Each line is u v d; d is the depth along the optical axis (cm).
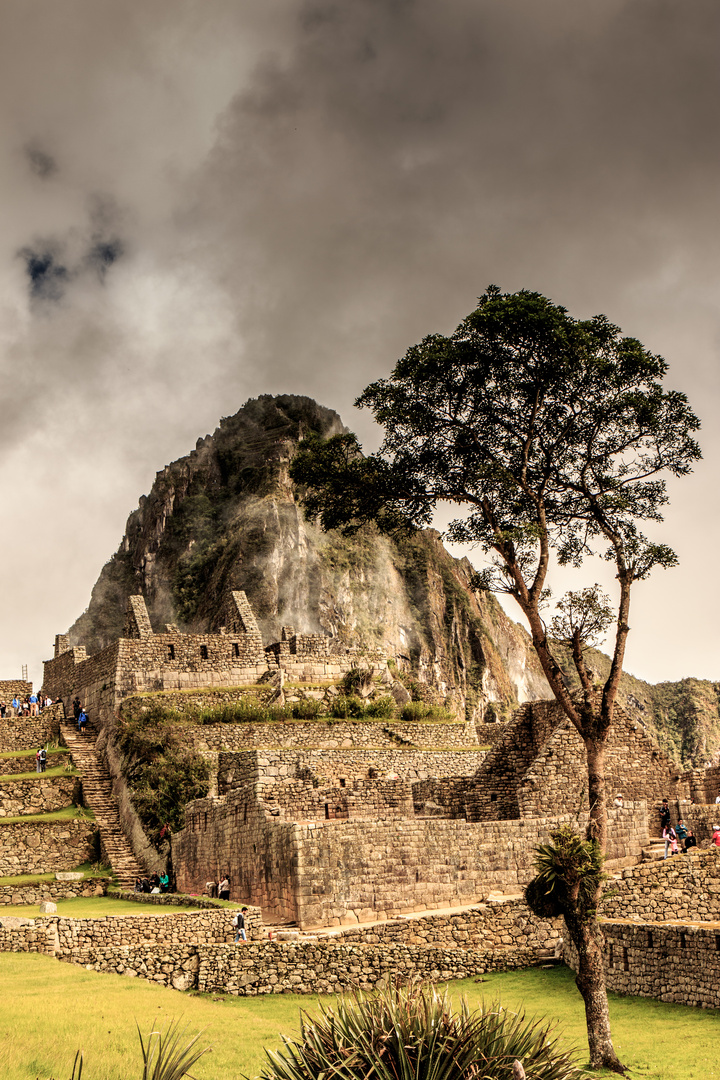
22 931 2894
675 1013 2330
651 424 2808
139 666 5997
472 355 2847
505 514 2883
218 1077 1778
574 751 3625
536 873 3262
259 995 2722
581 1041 2177
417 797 3978
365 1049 1414
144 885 4197
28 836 4859
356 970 2764
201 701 5812
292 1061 1468
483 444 2925
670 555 2714
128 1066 1748
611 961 2606
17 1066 1700
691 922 2656
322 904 2959
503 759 3912
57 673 6900
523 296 2806
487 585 2775
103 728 5903
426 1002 1492
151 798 4772
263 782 3528
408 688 9506
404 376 2898
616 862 3278
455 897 3131
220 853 3719
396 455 2973
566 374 2803
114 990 2472
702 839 3372
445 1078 1384
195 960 2789
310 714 5700
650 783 3731
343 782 3856
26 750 5891
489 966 2869
